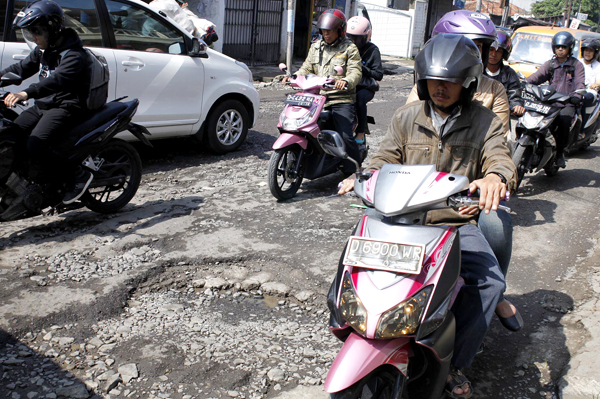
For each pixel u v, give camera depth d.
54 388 2.71
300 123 5.22
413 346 2.26
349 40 5.60
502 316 2.84
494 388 2.87
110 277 3.80
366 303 2.12
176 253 4.21
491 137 2.62
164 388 2.75
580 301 3.74
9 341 3.06
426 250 2.21
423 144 2.71
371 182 2.41
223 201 5.38
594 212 5.57
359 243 2.21
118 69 5.83
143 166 6.44
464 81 2.43
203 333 3.24
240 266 4.08
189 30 10.14
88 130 4.47
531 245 4.68
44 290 3.58
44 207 4.48
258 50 16.14
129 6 6.07
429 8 27.23
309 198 5.59
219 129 6.98
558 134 6.28
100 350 3.03
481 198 2.23
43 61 4.41
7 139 4.12
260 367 2.95
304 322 3.43
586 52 7.29
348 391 2.06
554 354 3.16
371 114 10.45
